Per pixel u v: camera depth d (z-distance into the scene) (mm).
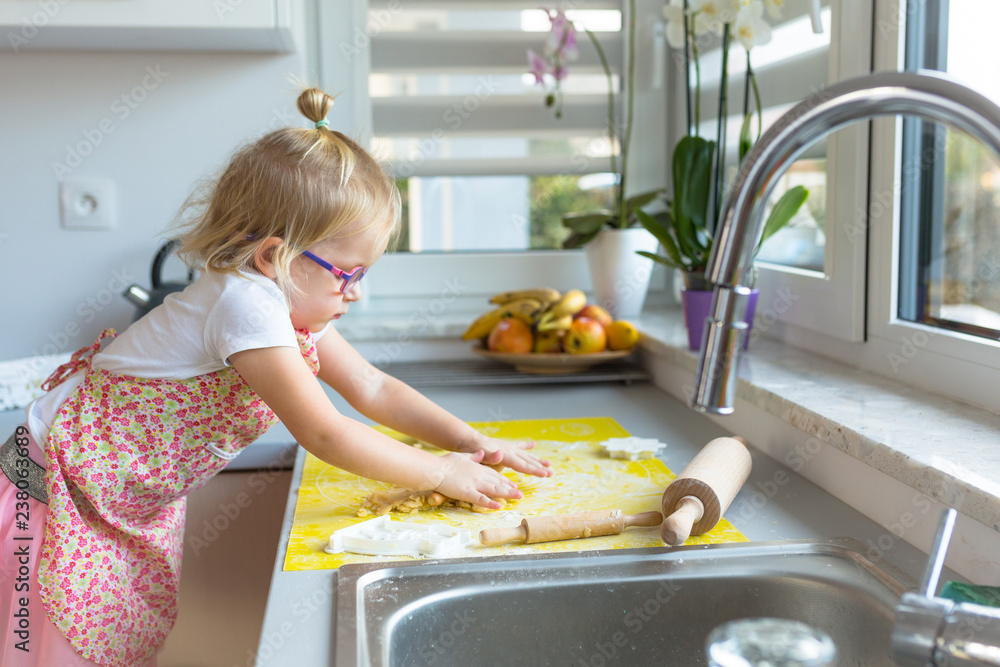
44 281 1683
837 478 918
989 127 496
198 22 1410
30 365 1399
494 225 1958
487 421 1276
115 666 970
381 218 969
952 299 1058
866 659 671
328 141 956
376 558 774
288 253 923
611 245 1730
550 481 992
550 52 1752
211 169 1678
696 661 726
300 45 1644
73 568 931
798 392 1054
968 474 705
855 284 1186
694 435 1192
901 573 698
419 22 1855
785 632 439
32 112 1640
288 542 814
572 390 1516
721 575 727
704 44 1777
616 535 821
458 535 804
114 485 974
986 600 587
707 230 1530
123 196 1676
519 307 1568
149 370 962
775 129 555
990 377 938
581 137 1938
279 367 901
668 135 1968
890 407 967
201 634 1262
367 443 916
